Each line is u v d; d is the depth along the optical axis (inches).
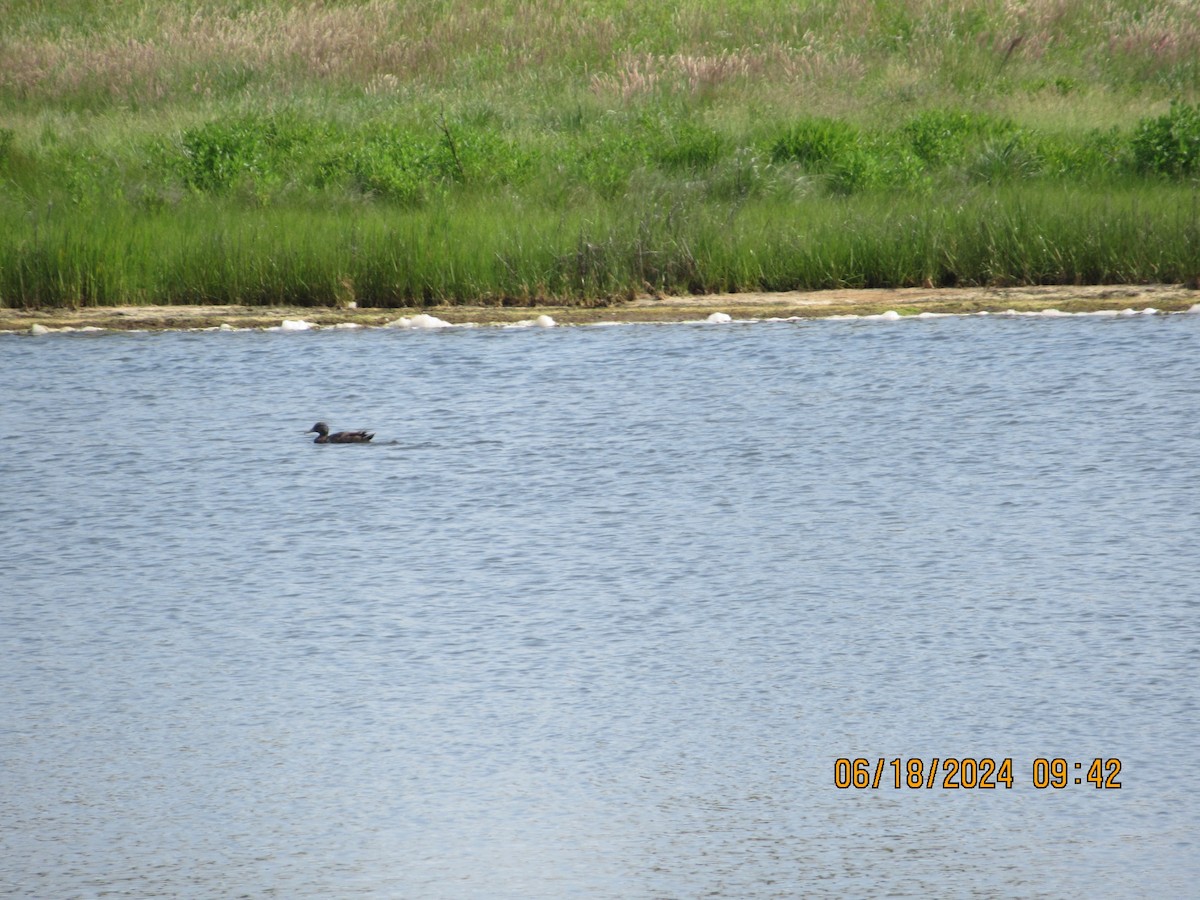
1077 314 3021.7
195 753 1418.6
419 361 2765.7
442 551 1870.1
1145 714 1446.9
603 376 2655.0
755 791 1350.9
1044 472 2126.0
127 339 2967.5
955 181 3727.9
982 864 1248.2
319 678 1545.3
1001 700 1480.1
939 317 3024.1
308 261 3218.5
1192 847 1268.5
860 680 1524.4
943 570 1790.1
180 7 5718.5
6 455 2268.7
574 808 1330.0
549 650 1595.7
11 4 5787.4
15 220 3378.4
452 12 5502.0
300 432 2374.5
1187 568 1776.6
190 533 1945.1
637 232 3302.2
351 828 1302.9
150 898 1210.0
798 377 2623.0
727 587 1748.3
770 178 3715.6
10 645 1630.2
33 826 1312.7
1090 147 3863.2
